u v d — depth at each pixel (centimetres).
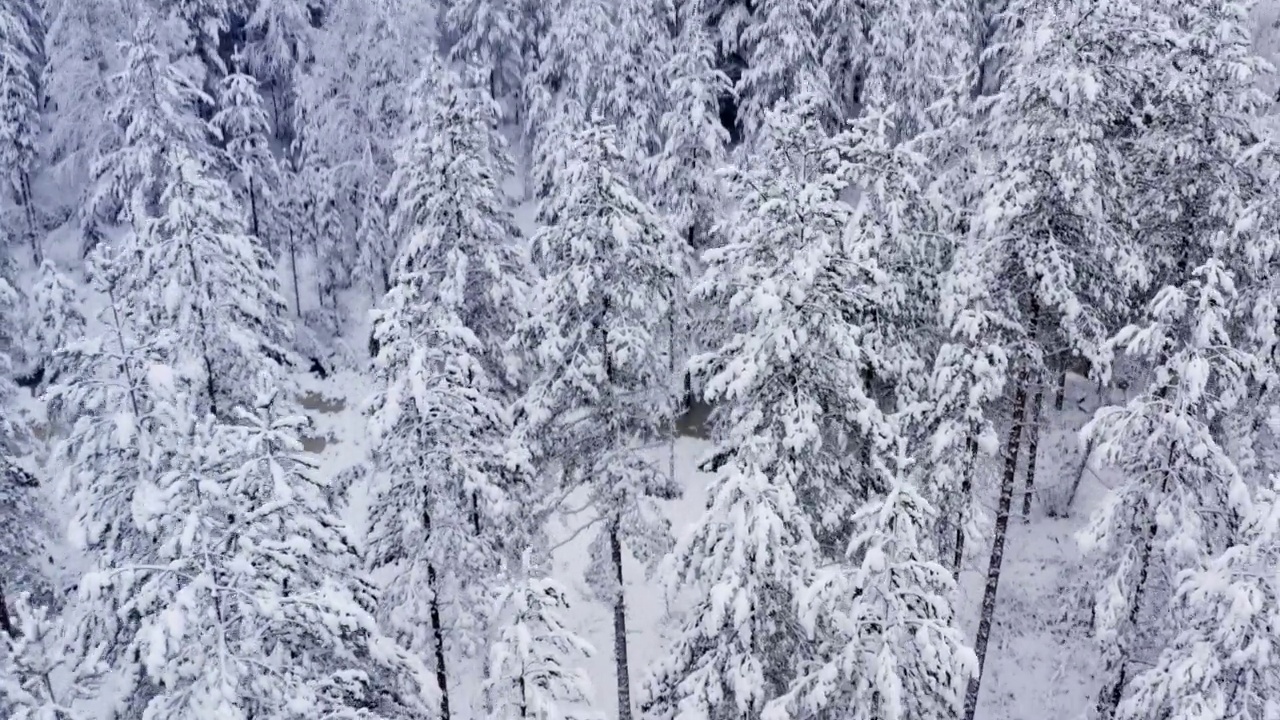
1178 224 1773
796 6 3139
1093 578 1518
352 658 1059
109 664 964
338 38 3400
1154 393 1318
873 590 1082
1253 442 1686
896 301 1569
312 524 1023
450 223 1730
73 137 3425
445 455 1354
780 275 1195
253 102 3378
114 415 1101
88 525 1065
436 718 1188
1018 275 1527
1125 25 1395
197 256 1488
